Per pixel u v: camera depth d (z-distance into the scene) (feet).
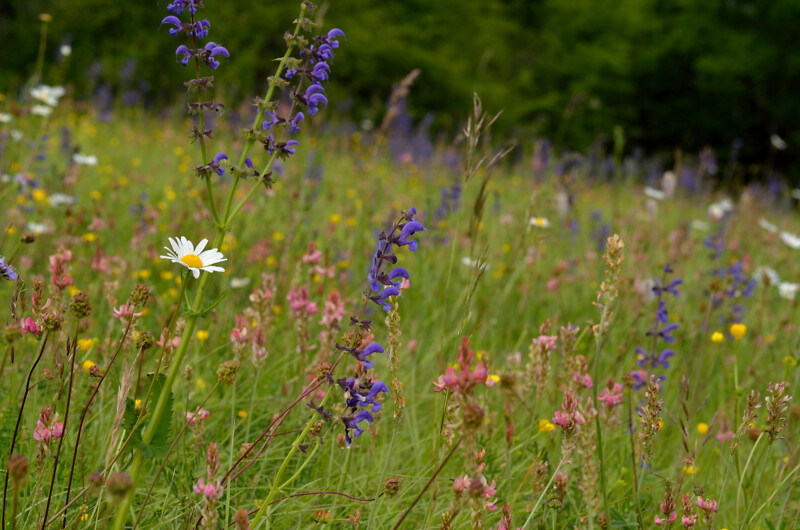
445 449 9.20
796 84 94.48
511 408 9.06
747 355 16.56
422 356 15.05
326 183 28.71
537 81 93.66
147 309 14.38
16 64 63.57
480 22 87.04
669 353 11.80
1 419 9.26
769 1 93.56
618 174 27.66
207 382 12.37
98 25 63.41
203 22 7.27
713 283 13.58
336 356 10.53
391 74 75.00
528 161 37.68
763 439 11.97
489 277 19.49
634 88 100.07
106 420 9.55
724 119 100.42
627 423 11.73
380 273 7.49
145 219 16.90
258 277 16.53
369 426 9.59
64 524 7.67
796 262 28.19
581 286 20.31
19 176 17.35
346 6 75.00
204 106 7.23
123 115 43.62
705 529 9.37
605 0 96.78
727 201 33.71
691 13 99.96
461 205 20.07
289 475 10.07
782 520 9.80
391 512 8.91
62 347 9.46
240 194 20.70
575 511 9.22
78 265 14.75
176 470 9.44
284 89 7.36
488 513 8.87
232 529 8.19
